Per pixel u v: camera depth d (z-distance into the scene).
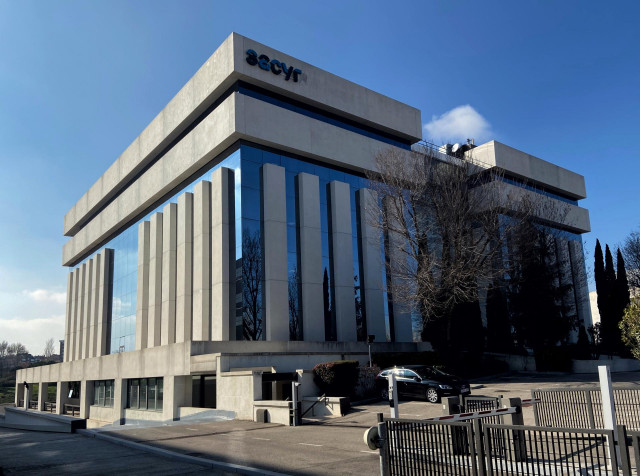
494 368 32.81
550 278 35.06
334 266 30.44
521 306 34.91
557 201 46.50
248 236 27.86
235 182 28.67
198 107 31.39
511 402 9.16
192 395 25.16
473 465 6.24
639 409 11.56
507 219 31.34
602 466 7.94
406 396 20.14
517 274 34.19
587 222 49.81
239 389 19.45
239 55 28.55
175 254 33.09
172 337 31.67
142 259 36.06
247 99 28.47
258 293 27.61
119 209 41.03
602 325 40.34
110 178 43.34
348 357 25.20
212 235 29.03
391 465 7.08
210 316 28.92
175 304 32.28
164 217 34.19
